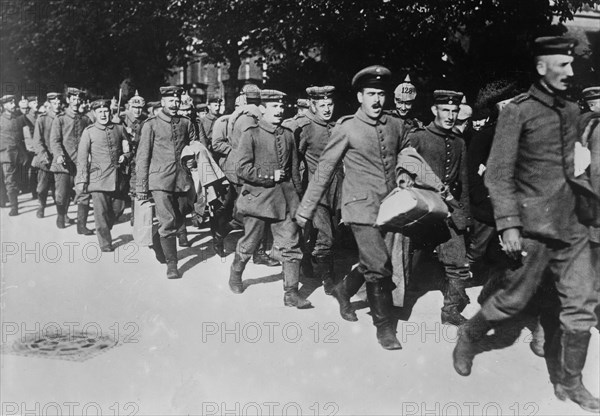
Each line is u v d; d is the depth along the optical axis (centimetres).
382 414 375
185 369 429
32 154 1207
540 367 444
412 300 589
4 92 1239
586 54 910
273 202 566
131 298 581
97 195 771
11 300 568
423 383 416
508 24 845
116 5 1122
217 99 1048
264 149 562
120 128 802
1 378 407
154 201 707
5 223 959
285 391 403
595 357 462
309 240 649
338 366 439
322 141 628
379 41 879
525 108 398
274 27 933
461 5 843
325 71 906
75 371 422
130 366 432
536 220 396
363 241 476
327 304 571
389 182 485
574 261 395
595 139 499
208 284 633
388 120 496
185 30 1105
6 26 1207
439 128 510
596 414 376
